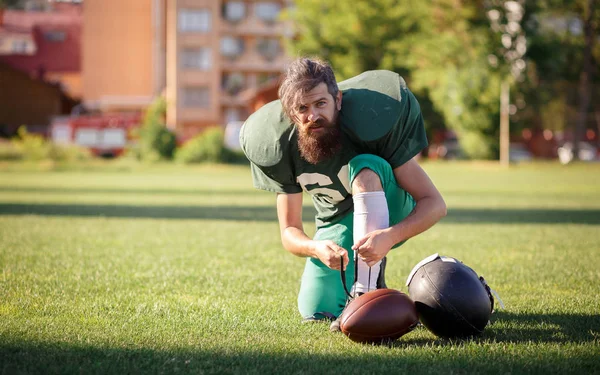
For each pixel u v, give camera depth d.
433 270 4.59
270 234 11.09
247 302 5.84
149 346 4.35
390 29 51.34
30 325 4.86
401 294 4.46
